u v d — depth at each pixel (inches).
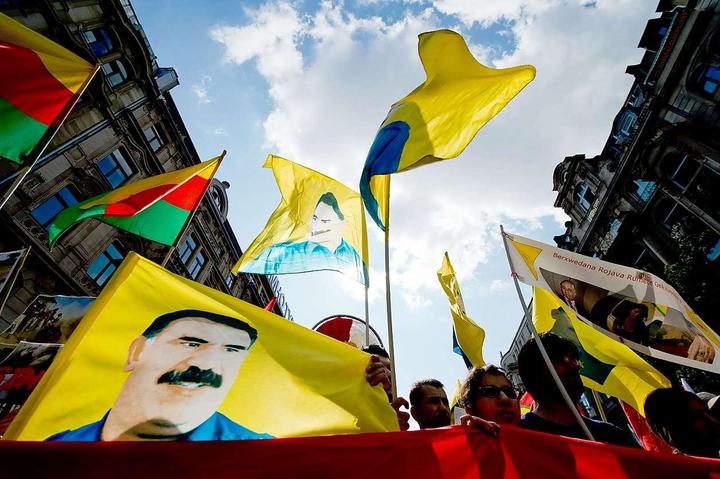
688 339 151.0
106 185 617.3
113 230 618.5
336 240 194.1
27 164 120.8
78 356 83.1
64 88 135.0
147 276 99.7
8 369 232.4
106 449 59.0
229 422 79.4
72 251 549.6
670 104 738.2
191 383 83.6
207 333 92.5
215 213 920.9
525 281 132.0
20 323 311.7
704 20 670.5
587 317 140.9
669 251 748.0
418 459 65.5
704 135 668.1
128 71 701.9
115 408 77.7
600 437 101.0
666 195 746.2
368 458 64.9
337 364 93.6
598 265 156.6
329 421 82.1
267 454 63.3
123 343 87.1
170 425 77.0
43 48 135.6
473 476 64.5
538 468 66.8
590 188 975.0
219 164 204.1
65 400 76.9
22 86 128.2
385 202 126.4
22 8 513.0
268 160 230.4
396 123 122.0
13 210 478.0
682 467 70.5
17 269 178.1
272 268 192.2
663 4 758.5
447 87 120.3
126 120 680.4
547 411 104.3
